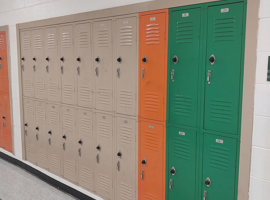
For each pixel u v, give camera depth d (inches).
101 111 105.2
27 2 137.0
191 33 75.5
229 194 73.2
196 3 73.0
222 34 69.6
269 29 61.7
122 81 95.7
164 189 88.3
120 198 103.3
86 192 119.0
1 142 177.3
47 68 129.0
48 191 130.7
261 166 66.7
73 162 122.7
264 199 67.2
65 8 115.9
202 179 78.5
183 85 79.2
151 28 84.4
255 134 66.7
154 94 86.7
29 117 147.4
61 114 125.3
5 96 165.2
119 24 93.6
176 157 83.8
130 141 96.3
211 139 75.2
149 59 86.4
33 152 148.5
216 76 72.0
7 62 158.4
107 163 106.3
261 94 64.7
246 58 65.7
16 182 140.8
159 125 86.7
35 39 134.1
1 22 159.9
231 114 70.4
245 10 64.8
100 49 101.8
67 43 115.9
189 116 79.0
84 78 110.4
